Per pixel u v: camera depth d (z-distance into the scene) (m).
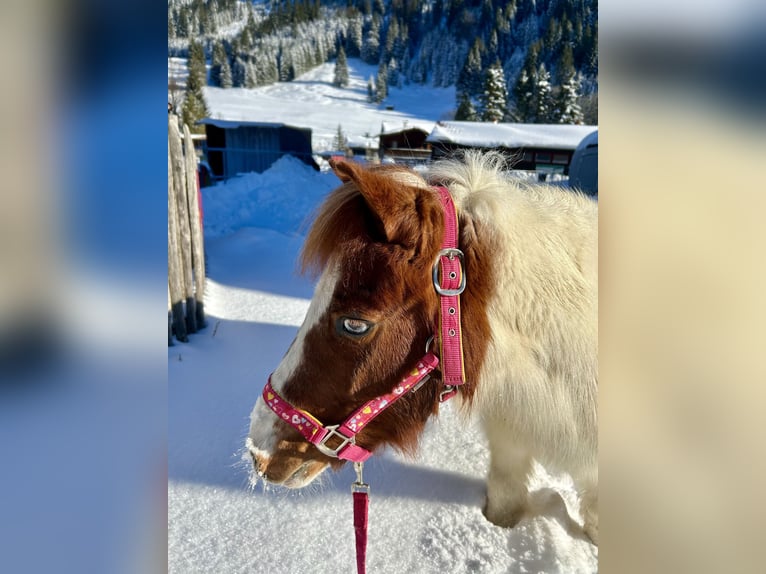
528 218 1.53
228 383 3.18
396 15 116.12
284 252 6.73
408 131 27.56
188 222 3.89
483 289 1.41
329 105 81.94
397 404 1.43
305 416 1.42
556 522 2.02
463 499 2.18
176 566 1.83
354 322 1.30
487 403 1.67
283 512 2.09
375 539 1.95
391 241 1.28
